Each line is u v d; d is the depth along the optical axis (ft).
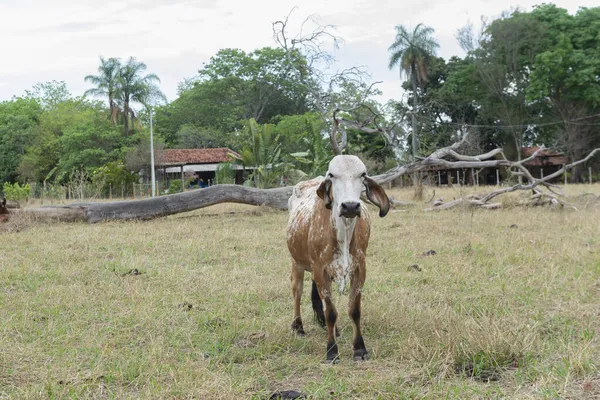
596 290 23.82
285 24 58.13
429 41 156.66
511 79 151.94
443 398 13.94
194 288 26.03
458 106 157.79
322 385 15.07
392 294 24.16
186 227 47.96
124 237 42.37
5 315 21.84
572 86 143.84
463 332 17.40
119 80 156.15
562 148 146.10
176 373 15.78
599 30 141.38
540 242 35.60
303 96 209.67
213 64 213.46
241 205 69.46
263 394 14.58
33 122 182.60
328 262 17.44
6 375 15.80
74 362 16.87
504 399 13.66
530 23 146.72
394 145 65.62
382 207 17.56
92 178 116.06
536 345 17.10
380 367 16.53
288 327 20.16
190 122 209.77
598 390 13.74
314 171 77.92
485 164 63.26
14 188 93.40
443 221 48.44
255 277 28.27
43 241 41.19
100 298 24.25
